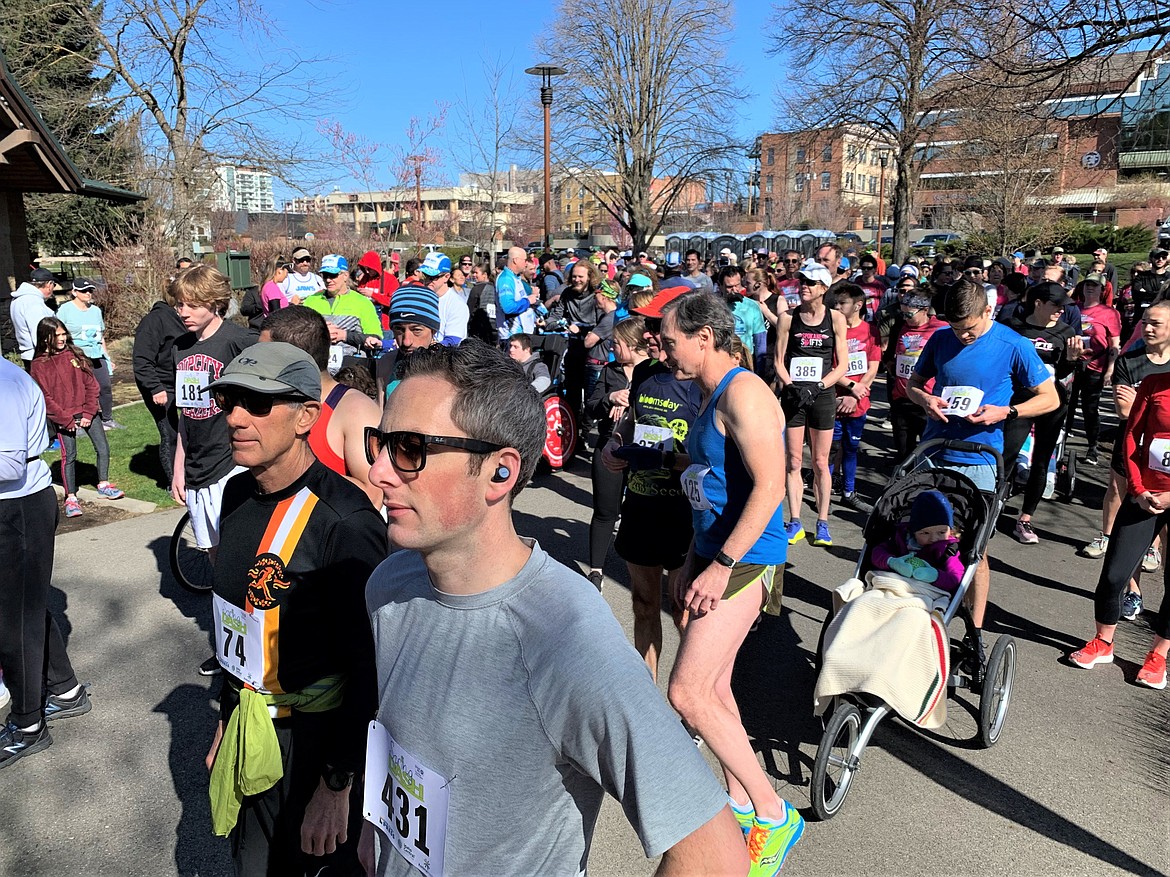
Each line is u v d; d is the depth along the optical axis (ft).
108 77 67.15
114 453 29.53
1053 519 23.32
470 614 4.54
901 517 12.79
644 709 4.04
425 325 13.65
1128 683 14.26
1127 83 30.22
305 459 6.90
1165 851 10.14
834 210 202.49
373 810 5.22
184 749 12.00
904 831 10.47
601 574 16.72
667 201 117.29
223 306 13.69
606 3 104.63
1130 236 113.91
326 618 6.61
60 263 74.95
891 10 70.54
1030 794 11.22
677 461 11.43
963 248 89.45
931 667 10.82
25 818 10.50
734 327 9.67
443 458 4.33
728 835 4.11
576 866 4.45
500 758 4.36
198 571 17.61
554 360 27.96
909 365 22.93
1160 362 17.80
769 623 16.47
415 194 90.38
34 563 11.31
